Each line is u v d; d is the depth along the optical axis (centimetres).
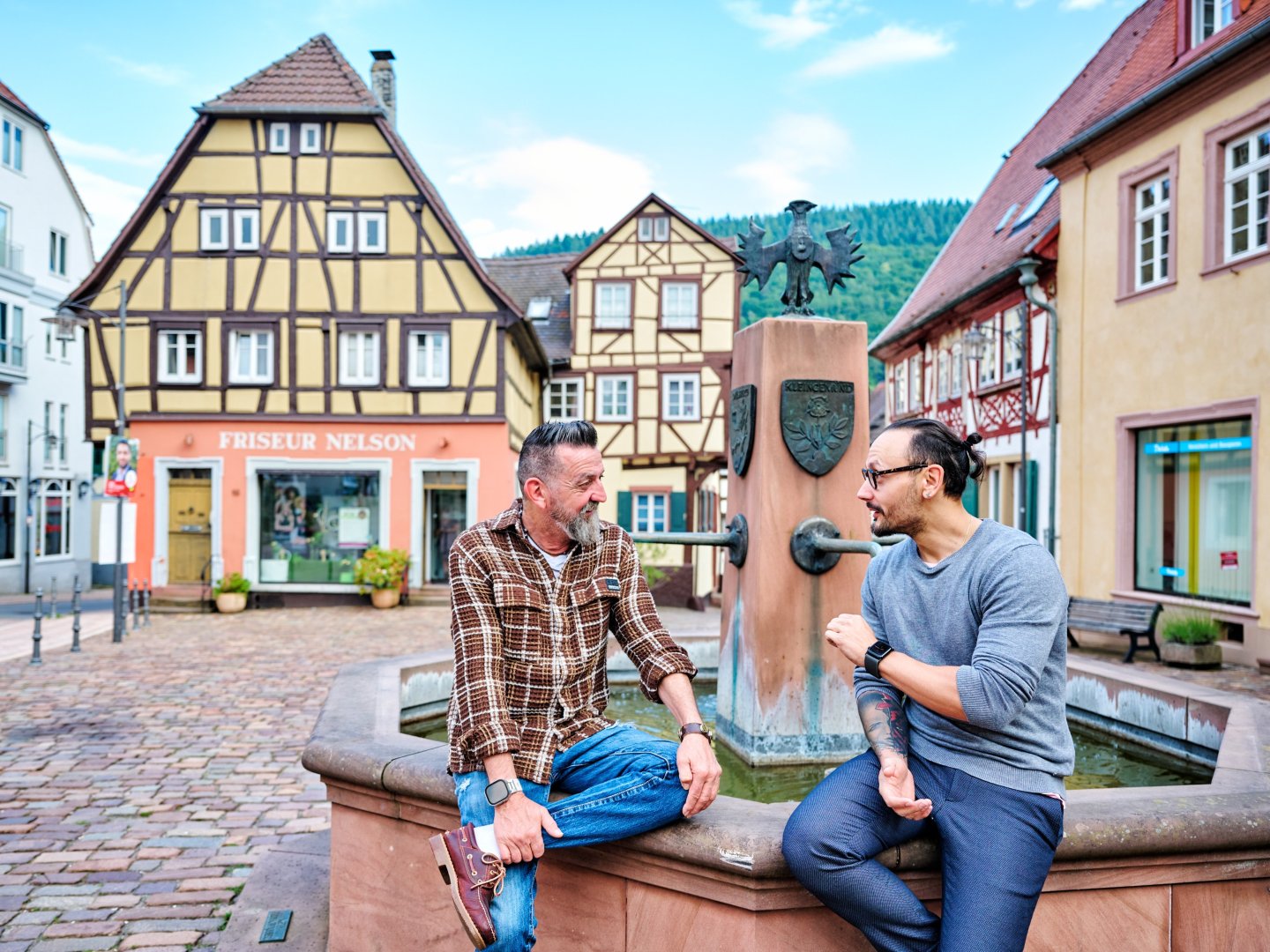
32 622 1705
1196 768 383
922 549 215
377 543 1995
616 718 507
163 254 1975
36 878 411
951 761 201
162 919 366
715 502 2509
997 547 201
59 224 3161
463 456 1984
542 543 234
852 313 5556
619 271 2491
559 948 242
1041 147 2123
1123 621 1106
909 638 210
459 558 229
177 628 1555
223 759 638
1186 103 1170
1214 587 1168
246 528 1961
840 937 215
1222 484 1157
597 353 2491
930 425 211
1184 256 1186
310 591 1975
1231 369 1113
